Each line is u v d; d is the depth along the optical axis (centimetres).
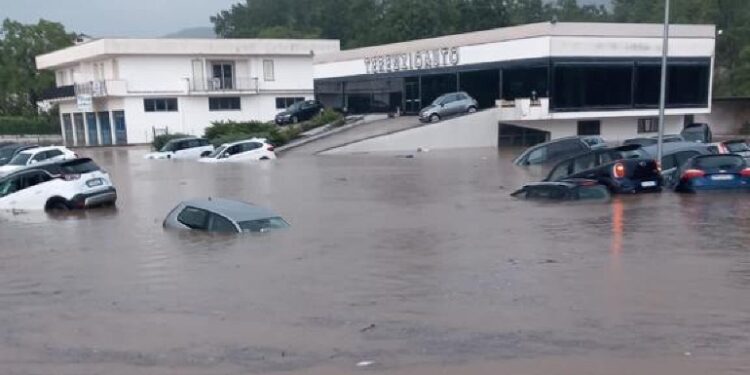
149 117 6444
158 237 1527
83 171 2141
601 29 4741
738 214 1625
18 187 2148
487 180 2669
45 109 7750
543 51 4641
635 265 1112
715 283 985
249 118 6831
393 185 2573
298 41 6912
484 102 5119
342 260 1215
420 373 670
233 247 1359
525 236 1419
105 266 1230
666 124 5219
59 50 7325
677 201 1855
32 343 791
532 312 860
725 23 8444
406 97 5747
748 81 7106
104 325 853
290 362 708
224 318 868
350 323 834
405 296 955
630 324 802
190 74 6562
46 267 1244
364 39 10219
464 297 941
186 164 3938
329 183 2697
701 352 707
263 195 2355
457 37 5241
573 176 2080
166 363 714
